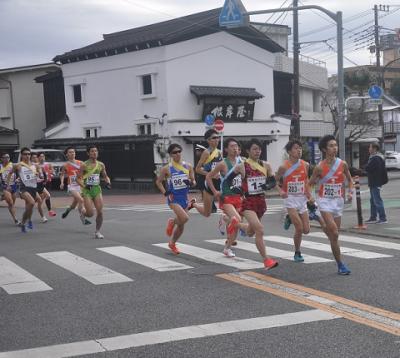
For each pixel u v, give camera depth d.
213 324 5.54
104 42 33.38
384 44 45.50
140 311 6.07
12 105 37.19
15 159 30.88
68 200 23.19
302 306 6.11
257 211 8.00
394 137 47.59
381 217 13.15
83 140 30.77
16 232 13.04
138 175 28.48
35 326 5.64
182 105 28.39
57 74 34.69
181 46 28.22
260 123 30.55
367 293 6.59
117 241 11.16
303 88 38.56
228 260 8.79
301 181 8.28
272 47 31.41
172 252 9.59
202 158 9.57
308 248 9.90
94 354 4.81
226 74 29.92
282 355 4.67
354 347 4.82
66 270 8.31
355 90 47.78
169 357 4.70
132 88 29.41
